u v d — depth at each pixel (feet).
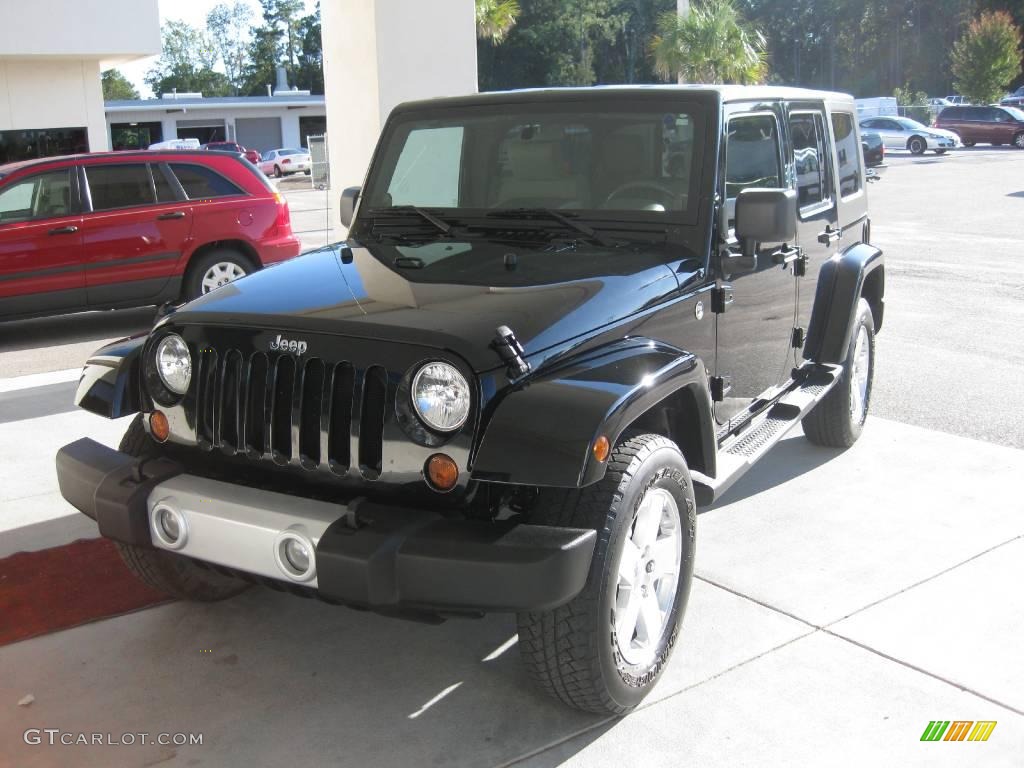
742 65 80.59
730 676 10.83
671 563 10.63
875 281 18.63
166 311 11.38
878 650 11.30
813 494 16.10
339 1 26.04
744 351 13.34
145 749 9.64
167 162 31.78
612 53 228.63
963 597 12.51
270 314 9.91
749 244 12.59
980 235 48.47
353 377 9.34
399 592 8.73
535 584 8.45
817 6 259.60
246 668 11.15
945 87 239.30
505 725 10.03
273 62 328.49
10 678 10.91
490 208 12.99
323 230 63.21
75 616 12.26
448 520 8.91
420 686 10.76
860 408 18.42
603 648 9.34
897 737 9.74
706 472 11.33
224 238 32.45
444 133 13.42
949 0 233.14
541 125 12.69
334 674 11.02
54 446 18.75
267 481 10.11
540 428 8.70
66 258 29.86
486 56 206.49
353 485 9.47
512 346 9.04
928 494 16.02
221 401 10.15
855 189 18.52
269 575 9.43
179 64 360.28
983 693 10.45
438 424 8.95
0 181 29.17
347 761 9.45
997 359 24.79
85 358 27.66
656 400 9.64
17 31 54.03
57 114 60.59
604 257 11.37
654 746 9.65
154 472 10.23
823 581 13.01
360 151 26.35
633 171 12.18
